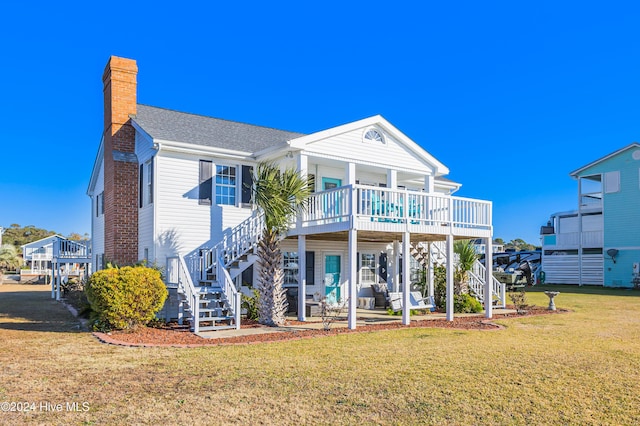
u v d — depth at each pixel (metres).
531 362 8.25
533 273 36.56
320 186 17.64
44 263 50.91
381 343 10.13
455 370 7.64
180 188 14.94
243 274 15.83
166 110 19.12
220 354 8.88
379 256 19.77
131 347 9.55
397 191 13.52
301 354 8.89
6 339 10.53
